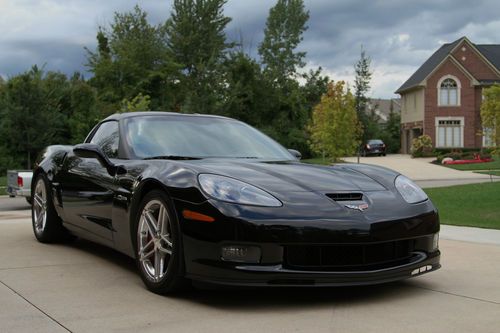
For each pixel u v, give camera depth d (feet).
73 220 16.30
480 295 11.73
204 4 174.19
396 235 10.95
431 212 11.88
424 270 11.73
